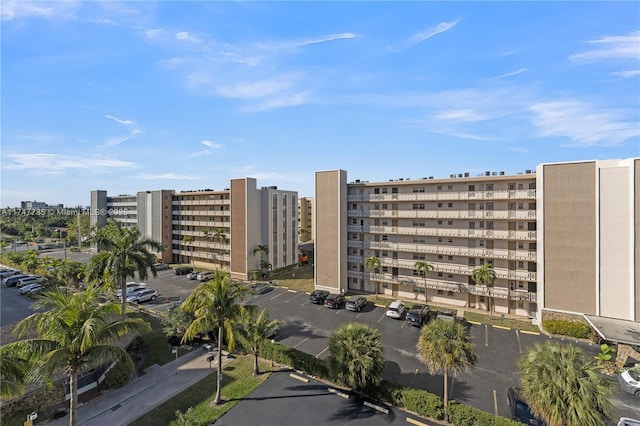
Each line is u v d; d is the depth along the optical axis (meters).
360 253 47.81
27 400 18.36
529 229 36.84
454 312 36.34
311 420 18.33
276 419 18.41
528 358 15.87
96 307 15.97
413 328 33.44
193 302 20.58
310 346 28.61
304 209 105.44
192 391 21.36
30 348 13.75
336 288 46.28
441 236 41.19
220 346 20.20
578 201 31.09
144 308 39.28
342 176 46.62
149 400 20.33
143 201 73.50
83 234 94.00
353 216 47.34
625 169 29.16
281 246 63.31
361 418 18.52
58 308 15.23
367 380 20.02
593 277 30.33
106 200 89.50
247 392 21.17
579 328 30.30
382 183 45.03
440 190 41.88
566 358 14.59
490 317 36.62
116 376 21.67
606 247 29.78
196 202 67.19
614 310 29.34
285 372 23.88
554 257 32.16
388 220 45.69
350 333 20.66
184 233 69.31
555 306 32.06
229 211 62.84
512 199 36.78
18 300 43.59
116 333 15.32
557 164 32.09
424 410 18.48
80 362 15.02
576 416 13.31
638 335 25.41
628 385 21.62
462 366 17.69
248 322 23.91
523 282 37.41
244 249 56.06
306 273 61.38
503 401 20.28
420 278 42.94
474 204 39.81
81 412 19.00
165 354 26.89
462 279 40.97
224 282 20.48
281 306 40.81
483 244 39.34
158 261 66.56
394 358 26.53
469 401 20.28
